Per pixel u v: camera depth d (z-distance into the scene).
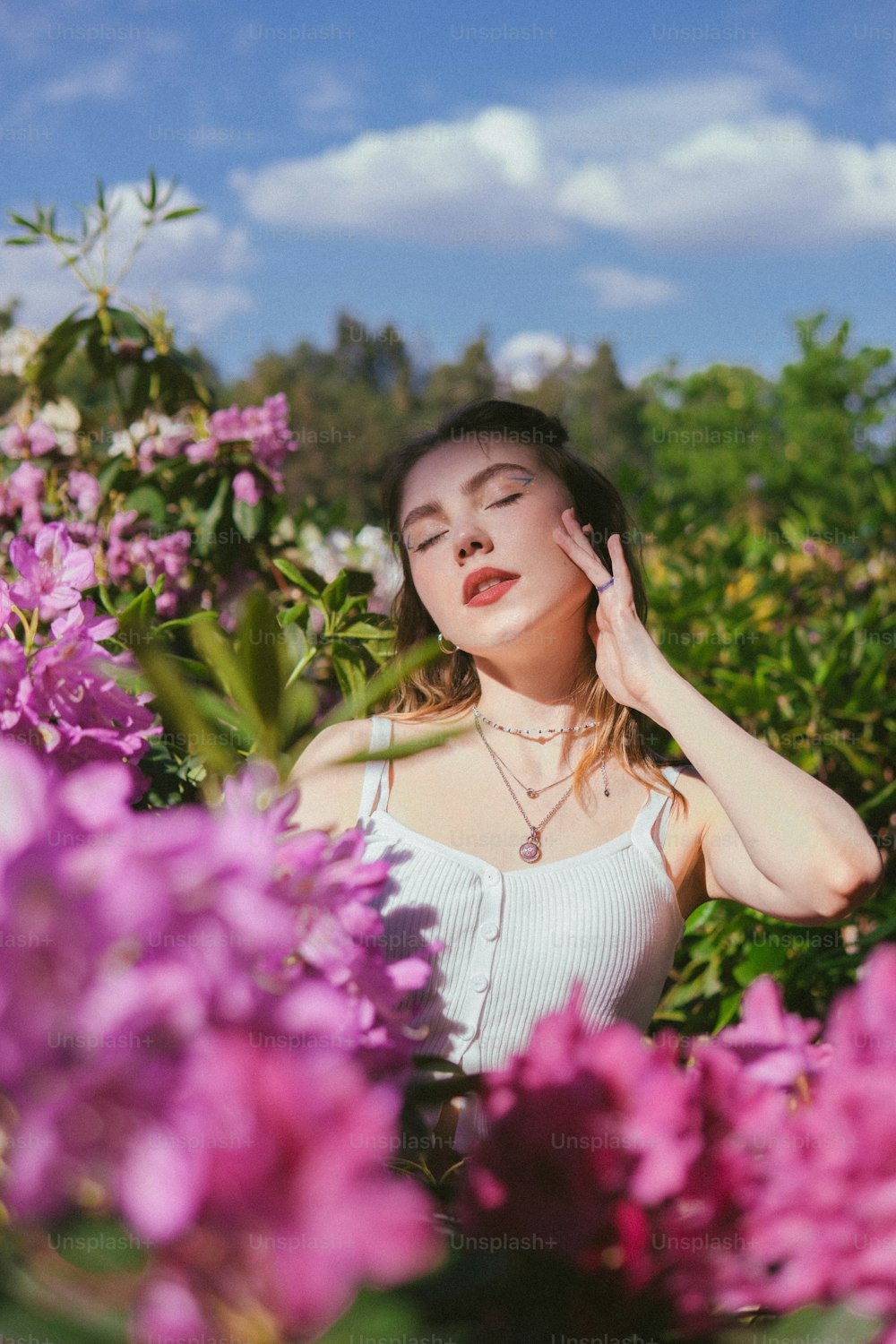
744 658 3.53
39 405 3.06
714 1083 0.77
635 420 50.34
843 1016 0.74
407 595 2.17
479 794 1.85
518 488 1.86
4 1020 0.56
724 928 2.45
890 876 2.93
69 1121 0.56
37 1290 0.63
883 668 3.21
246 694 0.86
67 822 0.63
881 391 32.47
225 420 2.84
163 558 2.74
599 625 1.85
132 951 0.62
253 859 0.70
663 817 1.85
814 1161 0.70
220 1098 0.56
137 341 2.90
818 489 31.33
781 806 1.60
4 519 2.90
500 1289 0.74
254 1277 0.57
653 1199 0.71
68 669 1.23
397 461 2.09
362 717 1.99
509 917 1.71
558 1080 0.77
